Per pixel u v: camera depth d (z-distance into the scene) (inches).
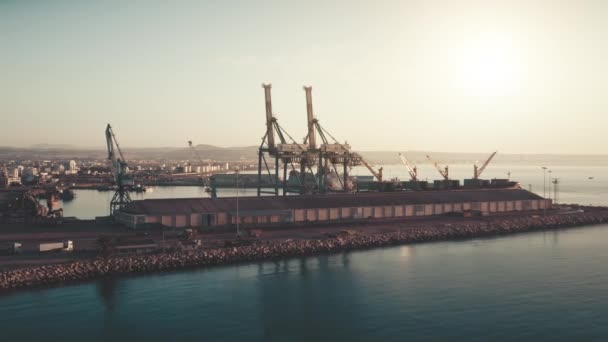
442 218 7037.4
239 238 5334.6
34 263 4269.2
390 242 5654.5
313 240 5349.4
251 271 4478.3
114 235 5408.5
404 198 7278.5
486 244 5693.9
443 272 4478.3
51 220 6235.2
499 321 3351.4
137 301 3681.1
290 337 3115.2
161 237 5349.4
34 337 3078.2
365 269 4562.0
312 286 4052.7
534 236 6245.1
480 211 7308.1
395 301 3725.4
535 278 4291.3
